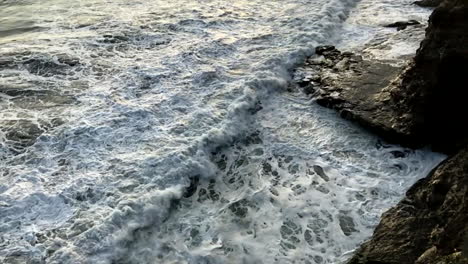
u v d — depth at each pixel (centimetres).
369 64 934
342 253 596
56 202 647
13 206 638
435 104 703
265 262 587
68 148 745
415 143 729
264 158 746
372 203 657
